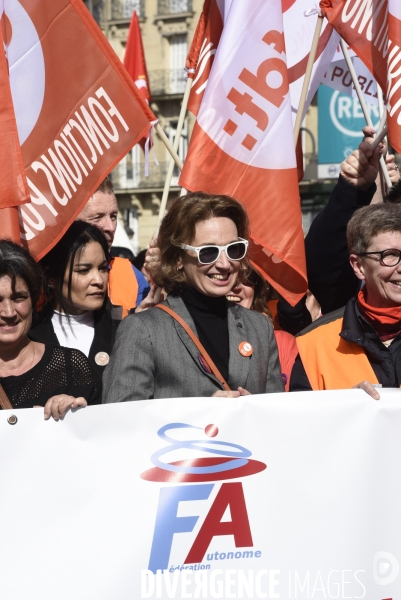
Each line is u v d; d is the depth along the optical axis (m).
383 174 4.91
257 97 4.44
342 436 3.21
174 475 3.16
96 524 3.12
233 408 3.20
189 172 4.39
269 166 4.41
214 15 5.25
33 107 4.19
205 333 3.55
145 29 41.59
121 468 3.15
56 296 4.19
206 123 4.42
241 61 4.45
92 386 3.62
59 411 3.14
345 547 3.16
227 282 3.57
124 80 4.27
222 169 4.41
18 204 3.94
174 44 41.44
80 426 3.16
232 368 3.49
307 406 3.21
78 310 4.24
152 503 3.14
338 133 19.69
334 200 4.59
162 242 3.64
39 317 4.26
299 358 3.91
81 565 3.11
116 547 3.11
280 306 4.83
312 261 4.65
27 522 3.12
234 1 4.50
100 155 4.27
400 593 3.16
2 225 3.97
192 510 3.15
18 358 3.60
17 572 3.10
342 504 3.17
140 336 3.46
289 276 4.49
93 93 4.26
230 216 3.60
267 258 4.50
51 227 4.17
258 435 3.19
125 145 4.29
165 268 3.64
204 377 3.45
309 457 3.19
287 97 4.46
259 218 4.38
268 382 3.61
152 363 3.44
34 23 4.20
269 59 4.46
